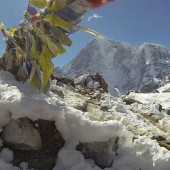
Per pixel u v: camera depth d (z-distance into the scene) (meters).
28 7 2.00
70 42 1.94
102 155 1.70
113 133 1.73
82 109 2.21
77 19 1.90
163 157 1.66
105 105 2.42
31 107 1.68
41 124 1.73
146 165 1.69
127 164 1.71
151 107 3.08
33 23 1.95
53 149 1.73
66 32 1.93
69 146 1.71
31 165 1.64
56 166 1.65
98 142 1.71
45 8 1.95
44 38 1.92
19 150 1.69
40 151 1.70
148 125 2.18
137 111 2.79
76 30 1.94
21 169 1.62
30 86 1.98
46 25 1.92
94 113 2.24
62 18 1.89
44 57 1.93
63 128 1.75
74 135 1.73
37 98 1.81
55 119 1.75
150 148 1.73
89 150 1.71
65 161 1.65
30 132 1.66
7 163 1.61
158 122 2.66
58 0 1.90
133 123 2.17
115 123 1.75
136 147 1.75
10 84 2.08
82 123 1.73
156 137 2.00
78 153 1.68
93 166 1.67
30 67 2.08
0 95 1.74
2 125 1.69
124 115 2.31
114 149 1.75
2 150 1.65
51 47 1.91
